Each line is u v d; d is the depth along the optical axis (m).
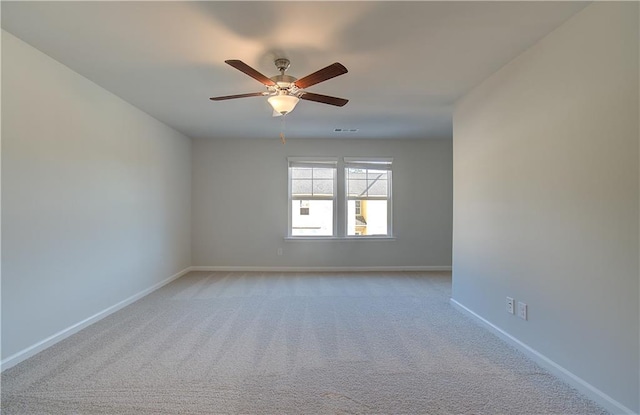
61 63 2.76
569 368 2.13
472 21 2.12
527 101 2.51
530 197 2.48
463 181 3.53
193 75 2.99
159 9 1.99
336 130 5.21
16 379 2.17
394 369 2.34
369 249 5.87
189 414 1.85
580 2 1.92
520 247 2.60
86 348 2.64
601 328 1.90
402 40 2.36
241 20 2.10
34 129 2.52
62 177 2.81
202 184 5.79
